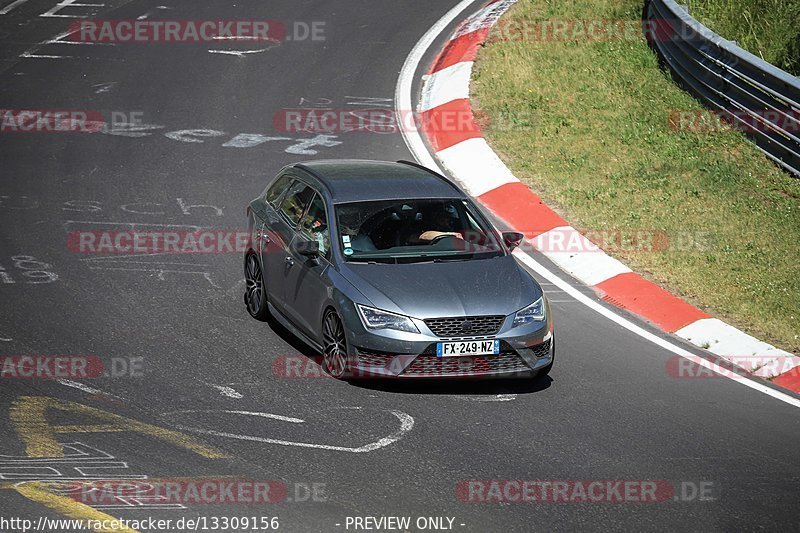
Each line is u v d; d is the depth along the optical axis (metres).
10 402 31.50
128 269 43.59
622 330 40.97
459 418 32.19
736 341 40.34
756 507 27.58
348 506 26.33
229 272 44.09
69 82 67.62
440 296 33.94
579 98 64.69
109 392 32.59
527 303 34.53
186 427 30.41
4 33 76.69
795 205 53.62
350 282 34.50
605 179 55.53
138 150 57.62
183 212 50.09
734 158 57.94
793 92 54.62
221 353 36.28
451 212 38.19
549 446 30.62
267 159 56.81
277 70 70.38
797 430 33.16
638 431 32.12
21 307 39.16
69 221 48.41
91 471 27.45
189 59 72.19
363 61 71.75
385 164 42.22
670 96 64.94
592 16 75.94
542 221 50.62
